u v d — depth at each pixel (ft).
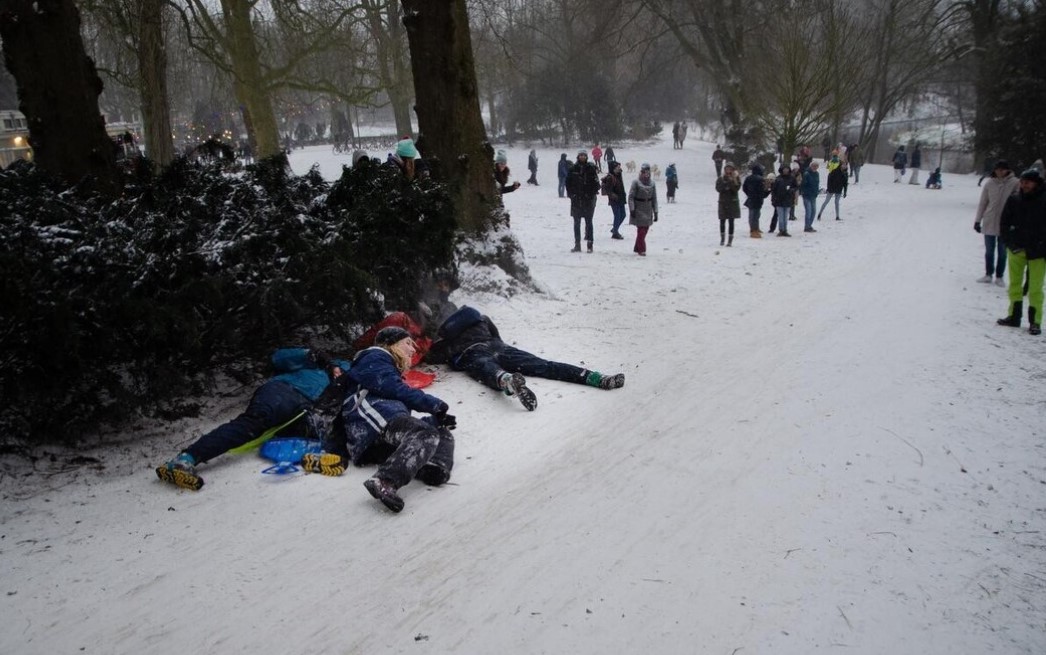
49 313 14.38
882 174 118.32
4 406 15.33
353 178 22.71
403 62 95.30
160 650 10.66
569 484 15.70
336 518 14.29
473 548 13.24
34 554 12.98
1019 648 10.52
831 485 15.48
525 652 10.53
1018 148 75.61
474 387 21.47
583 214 46.57
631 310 31.45
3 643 10.78
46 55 21.03
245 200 19.52
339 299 19.72
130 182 21.95
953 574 12.28
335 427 16.94
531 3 151.43
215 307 17.47
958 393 21.02
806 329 28.63
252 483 15.67
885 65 140.87
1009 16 84.64
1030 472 15.92
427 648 10.64
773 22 98.43
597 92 160.35
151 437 17.69
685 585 12.05
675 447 17.56
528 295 31.73
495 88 168.35
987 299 33.60
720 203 50.26
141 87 55.31
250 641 10.84
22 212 16.48
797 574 12.31
